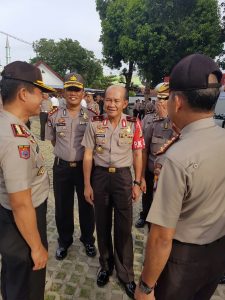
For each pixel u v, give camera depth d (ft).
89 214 9.41
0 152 4.52
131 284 7.94
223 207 4.09
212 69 3.74
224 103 41.45
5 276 5.90
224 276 8.50
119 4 57.36
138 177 8.15
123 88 7.42
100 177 7.72
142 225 11.70
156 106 10.05
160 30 49.52
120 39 57.26
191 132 3.90
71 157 8.96
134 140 7.86
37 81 5.08
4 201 5.18
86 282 8.39
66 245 9.62
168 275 4.27
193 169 3.64
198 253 4.16
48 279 8.46
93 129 7.71
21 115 5.09
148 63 53.93
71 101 8.80
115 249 8.18
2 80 4.99
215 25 45.80
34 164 5.18
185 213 3.99
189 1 38.73
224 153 3.84
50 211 12.86
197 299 4.96
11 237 5.26
